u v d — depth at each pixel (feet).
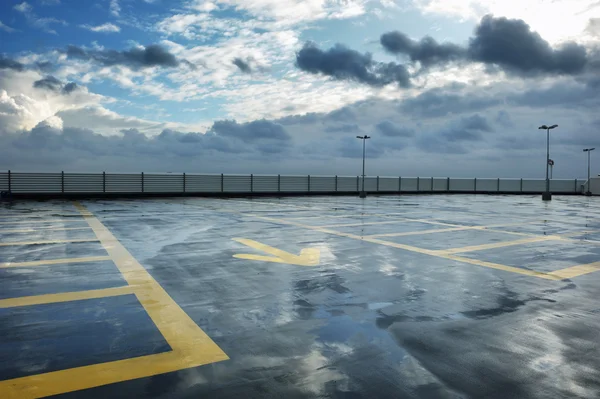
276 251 34.27
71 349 14.58
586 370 13.24
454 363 13.69
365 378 12.61
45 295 21.25
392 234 45.47
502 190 197.98
